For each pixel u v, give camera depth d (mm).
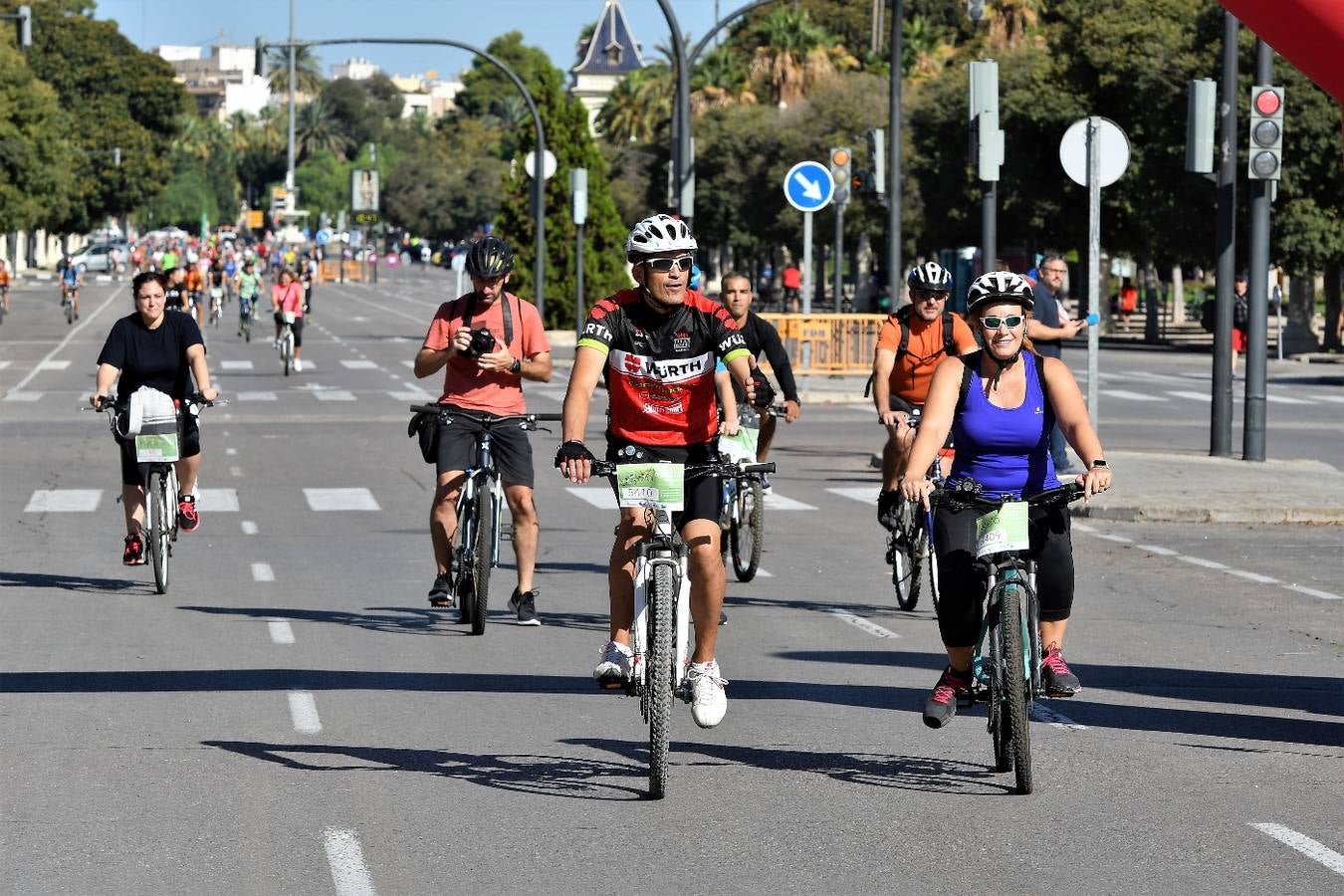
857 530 31953
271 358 85188
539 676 19094
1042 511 14789
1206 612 23484
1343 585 25750
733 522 25703
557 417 22031
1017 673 14094
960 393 14844
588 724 16812
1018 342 14758
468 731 16453
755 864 12289
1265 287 41062
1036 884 11867
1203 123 39281
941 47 190375
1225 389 41938
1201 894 11664
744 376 16203
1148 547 29766
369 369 78125
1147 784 14664
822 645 21062
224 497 35844
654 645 14062
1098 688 18703
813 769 15109
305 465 41906
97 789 14234
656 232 14430
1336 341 106500
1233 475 37875
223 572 26578
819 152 156125
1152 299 118812
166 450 24188
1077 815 13617
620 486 14336
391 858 12398
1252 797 14211
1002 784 14602
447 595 21938
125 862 12266
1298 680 19156
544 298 100688
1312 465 40188
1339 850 12695
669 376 14664
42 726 16562
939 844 12812
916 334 23578
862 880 11930
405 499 35719
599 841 12844
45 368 77188
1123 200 118625
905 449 23422
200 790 14227
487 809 13703
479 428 21797
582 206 89500
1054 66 124812
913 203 143875
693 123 188875
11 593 24531
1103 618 23031
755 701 17953
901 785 14539
